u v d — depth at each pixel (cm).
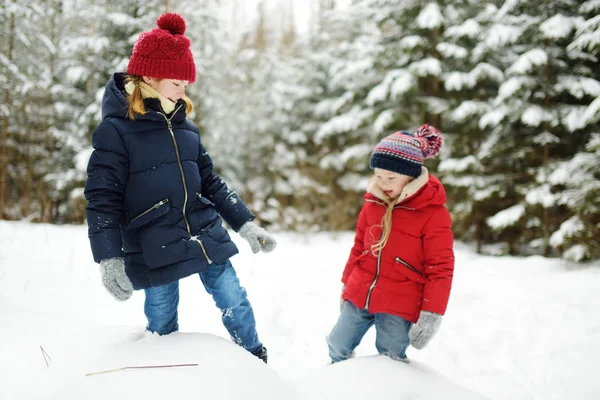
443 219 205
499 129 792
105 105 185
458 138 860
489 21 802
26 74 793
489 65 793
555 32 656
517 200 820
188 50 192
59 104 927
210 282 200
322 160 1140
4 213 887
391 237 210
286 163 1259
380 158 207
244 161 1305
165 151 187
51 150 1024
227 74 1228
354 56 1080
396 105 927
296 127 1323
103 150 178
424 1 878
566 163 665
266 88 1320
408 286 208
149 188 182
